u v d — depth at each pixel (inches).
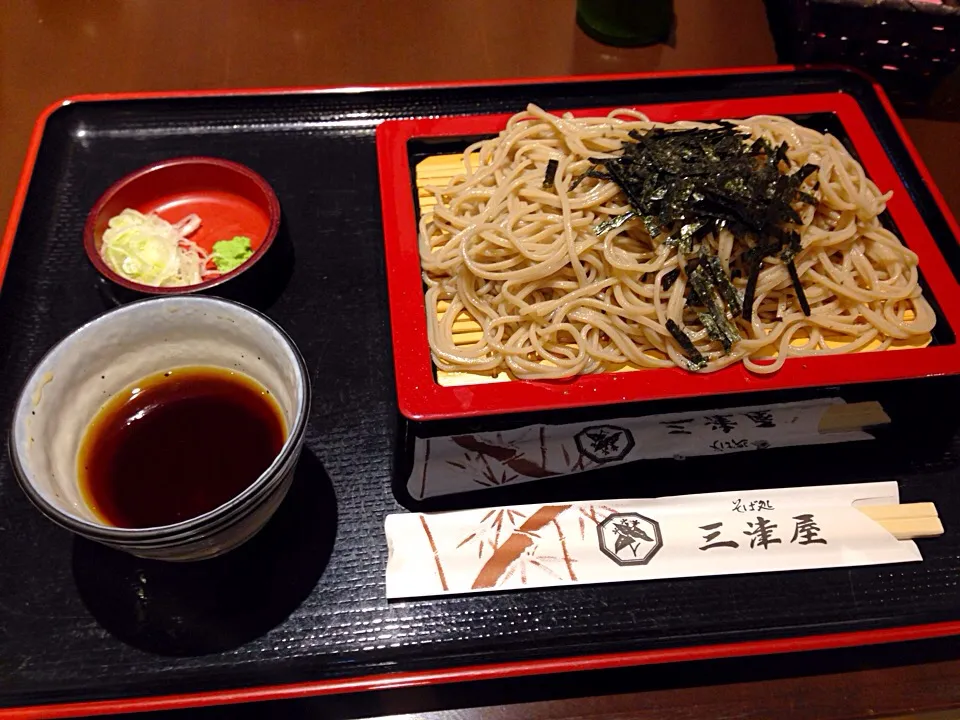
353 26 17.4
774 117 13.8
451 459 11.6
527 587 11.0
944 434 12.6
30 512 11.4
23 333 12.9
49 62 16.5
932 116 16.5
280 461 9.3
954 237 13.4
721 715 10.5
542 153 13.3
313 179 14.7
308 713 10.3
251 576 11.1
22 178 13.8
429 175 13.5
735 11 17.9
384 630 10.7
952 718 10.6
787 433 12.2
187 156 14.2
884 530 11.5
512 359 11.8
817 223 13.0
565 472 12.2
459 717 10.4
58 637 10.6
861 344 12.2
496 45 17.2
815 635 10.7
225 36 17.1
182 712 10.3
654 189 11.9
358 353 13.0
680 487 12.2
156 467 10.6
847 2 14.7
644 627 10.9
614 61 17.0
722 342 11.5
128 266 13.1
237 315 10.2
